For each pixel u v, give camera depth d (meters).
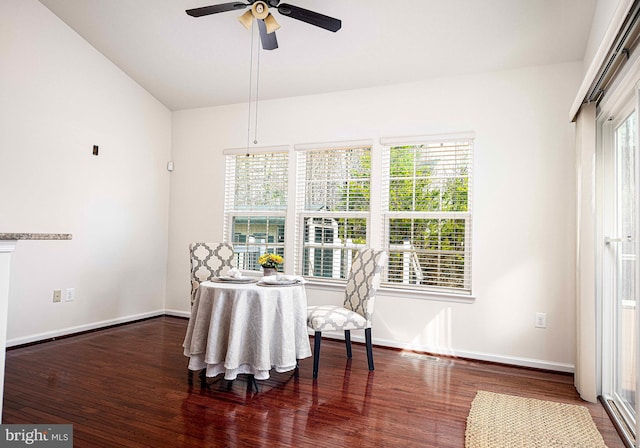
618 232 2.64
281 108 4.48
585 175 2.72
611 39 1.89
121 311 4.52
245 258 4.68
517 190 3.44
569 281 3.26
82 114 4.06
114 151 4.40
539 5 2.85
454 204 3.70
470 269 3.60
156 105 4.93
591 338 2.66
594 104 2.71
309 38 3.52
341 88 4.14
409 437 2.12
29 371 2.94
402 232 3.89
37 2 3.64
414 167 3.87
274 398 2.58
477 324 3.52
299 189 4.38
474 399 2.64
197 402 2.48
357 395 2.66
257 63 3.97
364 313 3.18
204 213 4.87
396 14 3.12
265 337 2.70
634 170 2.30
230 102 4.73
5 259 1.72
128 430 2.11
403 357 3.56
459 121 3.67
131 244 4.62
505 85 3.53
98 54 4.20
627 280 2.44
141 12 3.55
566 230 3.28
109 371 3.00
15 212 3.51
